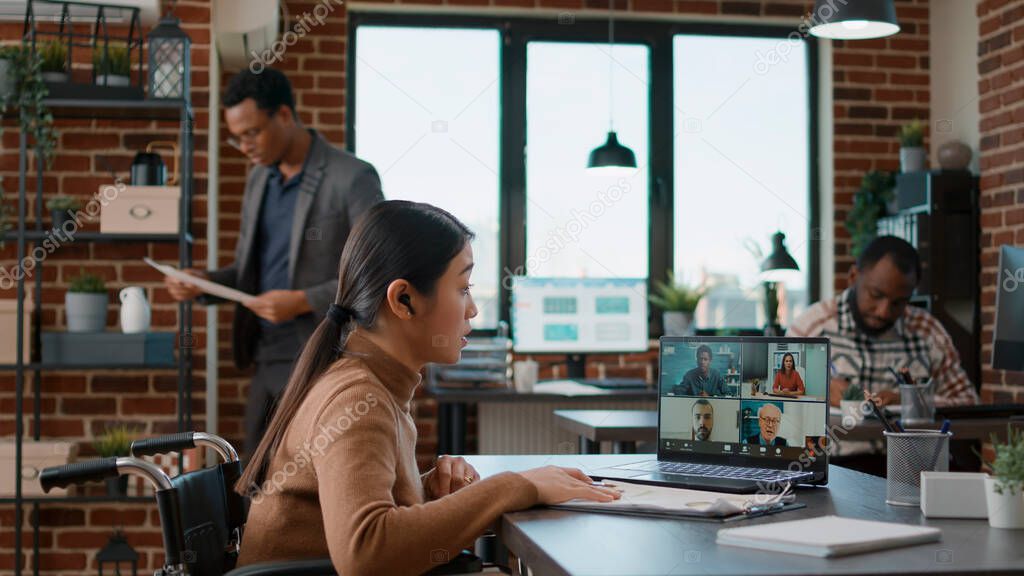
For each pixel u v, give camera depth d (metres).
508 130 5.12
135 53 4.04
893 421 1.87
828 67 5.18
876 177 5.02
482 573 1.36
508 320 5.10
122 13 3.95
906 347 3.52
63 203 3.84
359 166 3.32
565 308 4.86
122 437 3.82
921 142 4.95
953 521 1.35
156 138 4.04
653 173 5.18
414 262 1.50
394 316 1.51
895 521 1.35
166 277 4.02
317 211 3.29
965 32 4.88
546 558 1.14
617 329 4.88
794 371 1.73
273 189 3.40
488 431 4.77
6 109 3.78
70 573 3.99
